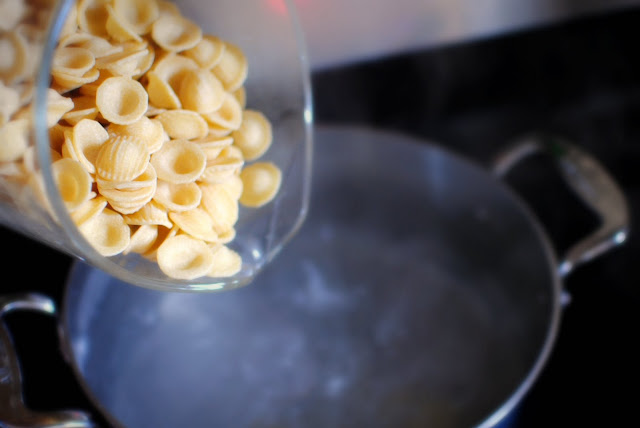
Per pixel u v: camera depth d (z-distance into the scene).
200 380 0.54
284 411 0.53
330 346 0.56
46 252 0.55
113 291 0.52
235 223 0.43
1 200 0.38
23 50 0.33
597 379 0.56
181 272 0.38
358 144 0.59
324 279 0.60
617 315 0.58
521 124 0.70
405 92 0.67
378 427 0.52
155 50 0.41
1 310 0.45
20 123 0.33
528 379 0.46
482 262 0.59
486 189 0.56
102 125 0.39
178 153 0.39
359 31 0.62
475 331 0.57
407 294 0.59
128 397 0.52
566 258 0.51
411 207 0.61
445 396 0.53
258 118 0.44
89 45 0.38
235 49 0.43
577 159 0.54
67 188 0.36
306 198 0.45
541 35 0.68
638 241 0.62
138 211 0.38
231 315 0.57
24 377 0.51
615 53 0.71
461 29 0.65
